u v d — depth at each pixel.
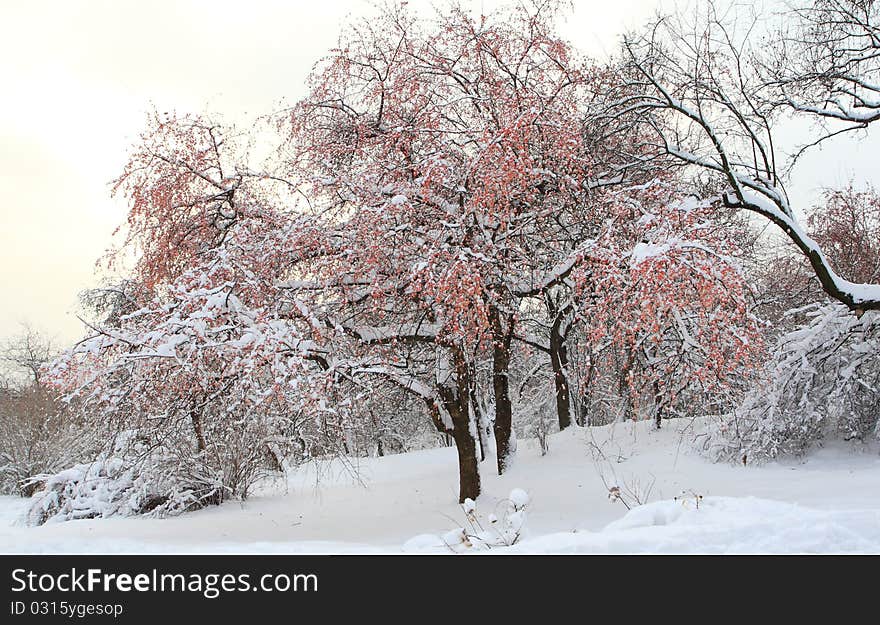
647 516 7.14
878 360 14.38
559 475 14.59
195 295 10.27
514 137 10.66
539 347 18.47
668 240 9.77
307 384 10.24
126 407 11.34
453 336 11.98
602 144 13.84
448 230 11.37
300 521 12.97
